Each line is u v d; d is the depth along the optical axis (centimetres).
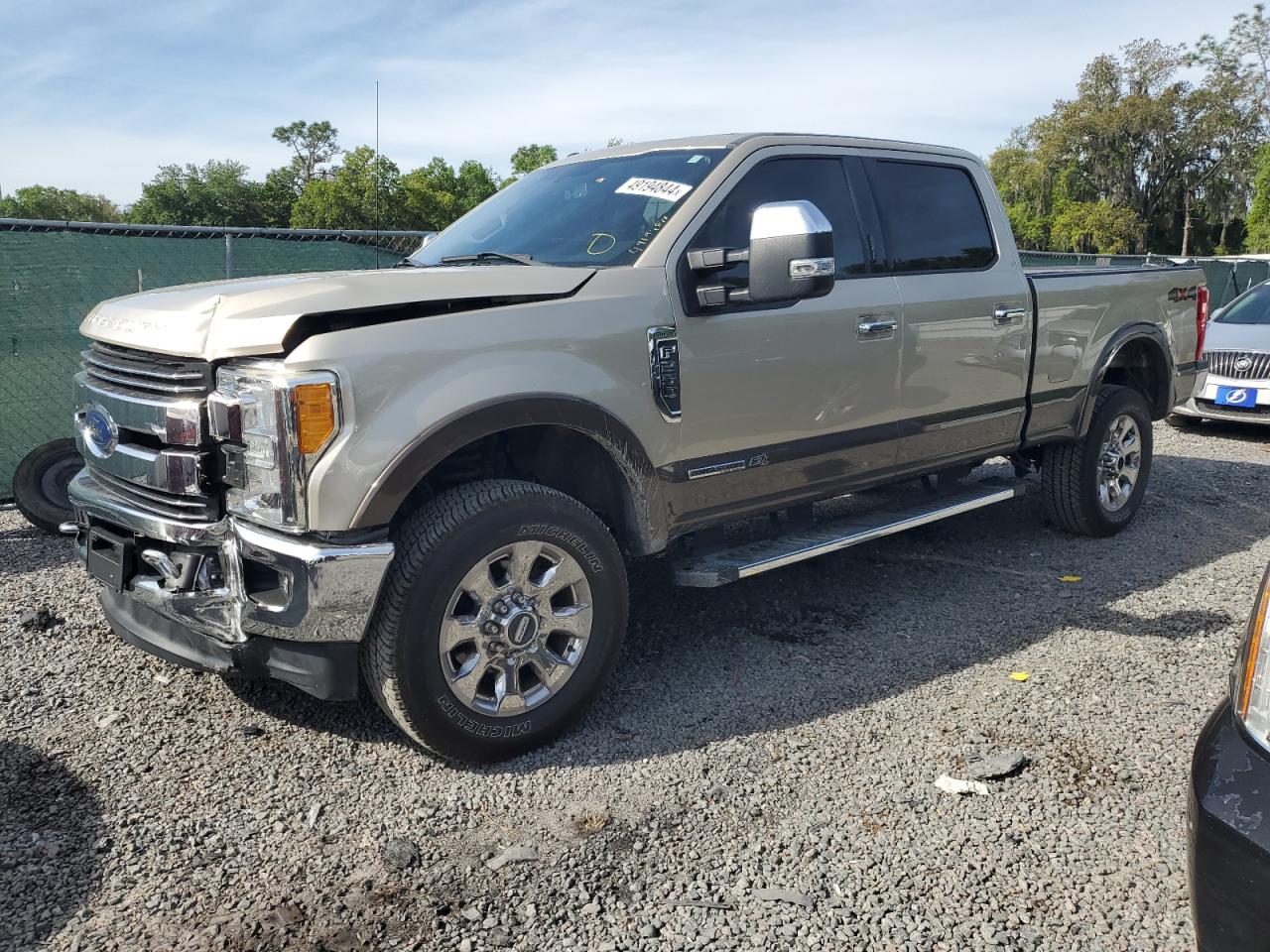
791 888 258
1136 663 399
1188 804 199
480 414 300
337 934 240
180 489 298
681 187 382
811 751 330
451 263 394
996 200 498
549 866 267
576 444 362
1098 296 536
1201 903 190
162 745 332
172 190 7788
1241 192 6625
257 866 267
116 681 379
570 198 410
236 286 320
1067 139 6694
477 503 305
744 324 372
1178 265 651
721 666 400
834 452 414
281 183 7831
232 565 294
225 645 300
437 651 300
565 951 234
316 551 280
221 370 290
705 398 363
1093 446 552
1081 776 312
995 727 346
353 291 295
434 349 297
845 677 389
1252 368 902
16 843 275
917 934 240
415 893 255
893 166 453
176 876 262
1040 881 261
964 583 502
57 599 465
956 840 279
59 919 244
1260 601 207
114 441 322
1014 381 493
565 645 335
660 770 318
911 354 435
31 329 687
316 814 291
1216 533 596
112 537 326
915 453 454
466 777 313
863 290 416
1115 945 236
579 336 327
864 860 270
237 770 317
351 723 349
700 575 368
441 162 7331
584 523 328
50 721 347
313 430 278
